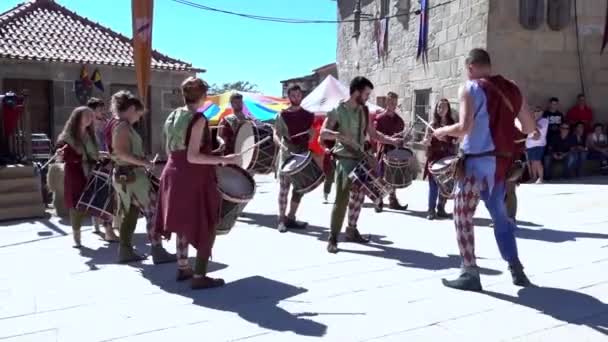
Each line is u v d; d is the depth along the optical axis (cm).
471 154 430
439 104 745
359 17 2131
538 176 1141
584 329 363
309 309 411
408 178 807
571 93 1268
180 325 384
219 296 445
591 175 1245
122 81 1720
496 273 486
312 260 549
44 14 1819
